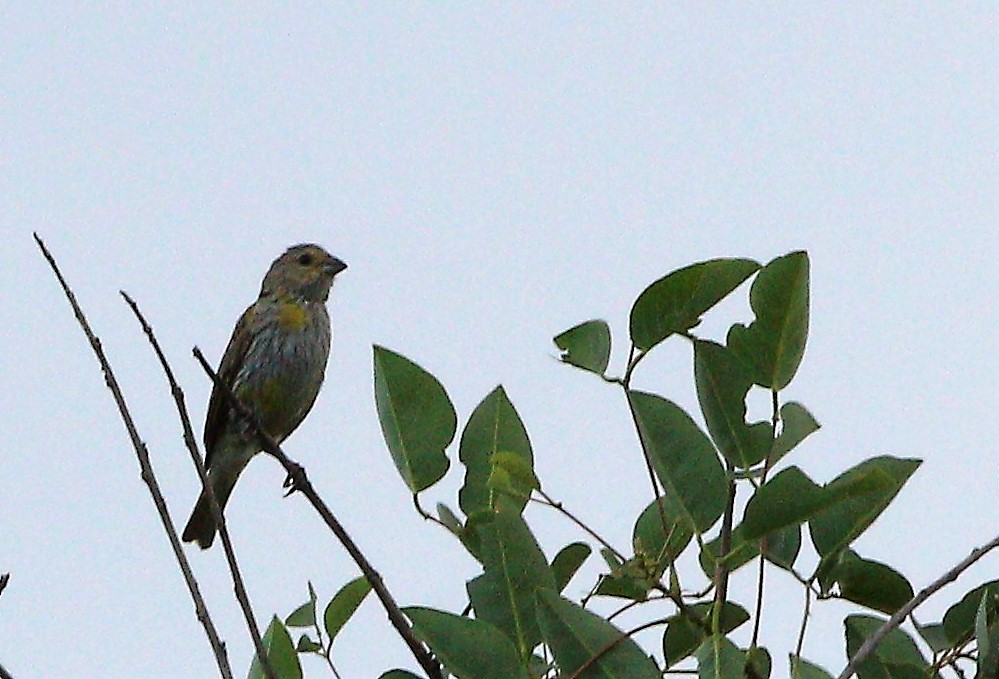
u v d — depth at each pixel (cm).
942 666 717
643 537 773
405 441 805
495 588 733
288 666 748
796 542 725
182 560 645
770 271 723
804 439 715
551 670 736
